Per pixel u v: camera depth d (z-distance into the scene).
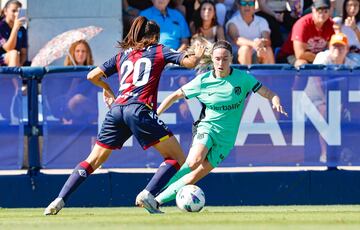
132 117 26.64
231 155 36.44
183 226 20.05
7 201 36.28
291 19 45.50
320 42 43.16
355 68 36.66
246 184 36.62
